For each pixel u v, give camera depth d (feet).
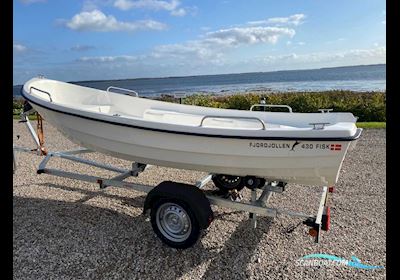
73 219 11.77
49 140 26.30
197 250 10.01
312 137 8.26
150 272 8.91
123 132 10.36
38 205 12.91
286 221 11.82
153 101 14.69
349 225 11.55
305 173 9.23
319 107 35.50
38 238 10.48
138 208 12.76
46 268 8.99
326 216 9.23
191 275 8.82
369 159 19.60
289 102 36.52
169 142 9.86
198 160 9.95
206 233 10.99
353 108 34.63
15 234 10.69
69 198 13.62
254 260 9.53
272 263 9.39
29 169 17.66
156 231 10.00
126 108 14.96
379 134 26.48
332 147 8.27
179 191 9.43
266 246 10.25
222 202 10.15
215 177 12.30
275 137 8.58
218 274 8.89
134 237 10.63
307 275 8.84
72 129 11.40
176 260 9.48
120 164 18.88
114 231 10.98
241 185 12.21
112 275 8.75
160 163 10.82
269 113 12.75
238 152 9.24
